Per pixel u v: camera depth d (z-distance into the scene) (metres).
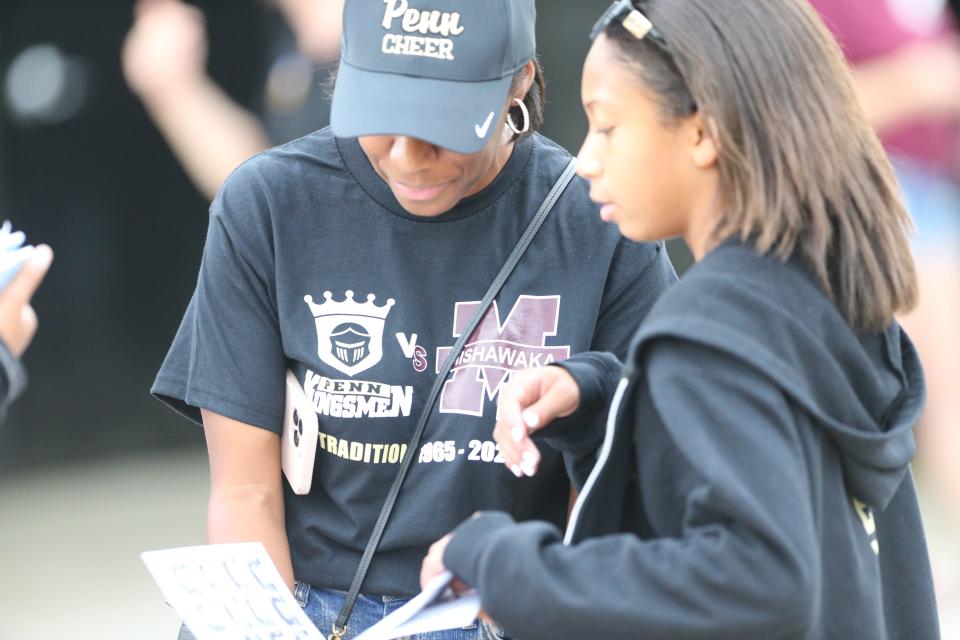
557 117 18.91
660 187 6.18
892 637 6.82
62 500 19.39
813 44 6.13
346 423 7.54
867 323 6.21
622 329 7.73
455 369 7.56
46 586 17.08
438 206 7.32
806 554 5.55
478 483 7.58
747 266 5.96
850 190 6.10
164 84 14.65
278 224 7.57
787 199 5.95
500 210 7.62
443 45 7.09
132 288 19.45
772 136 5.96
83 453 20.05
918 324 16.03
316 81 13.43
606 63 6.19
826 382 5.95
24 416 19.45
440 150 7.10
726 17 6.03
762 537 5.53
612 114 6.17
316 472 7.71
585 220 7.65
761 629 5.61
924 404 6.46
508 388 6.99
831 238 6.12
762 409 5.69
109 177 19.03
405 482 7.58
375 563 7.67
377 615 7.69
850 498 6.26
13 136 18.58
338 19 13.34
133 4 18.53
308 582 7.83
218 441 7.73
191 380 7.71
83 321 19.41
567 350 7.57
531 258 7.62
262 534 7.65
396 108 6.99
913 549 6.85
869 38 14.88
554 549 5.84
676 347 5.84
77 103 18.70
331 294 7.57
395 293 7.55
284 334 7.61
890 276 6.19
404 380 7.54
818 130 6.01
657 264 7.79
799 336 5.87
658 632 5.63
